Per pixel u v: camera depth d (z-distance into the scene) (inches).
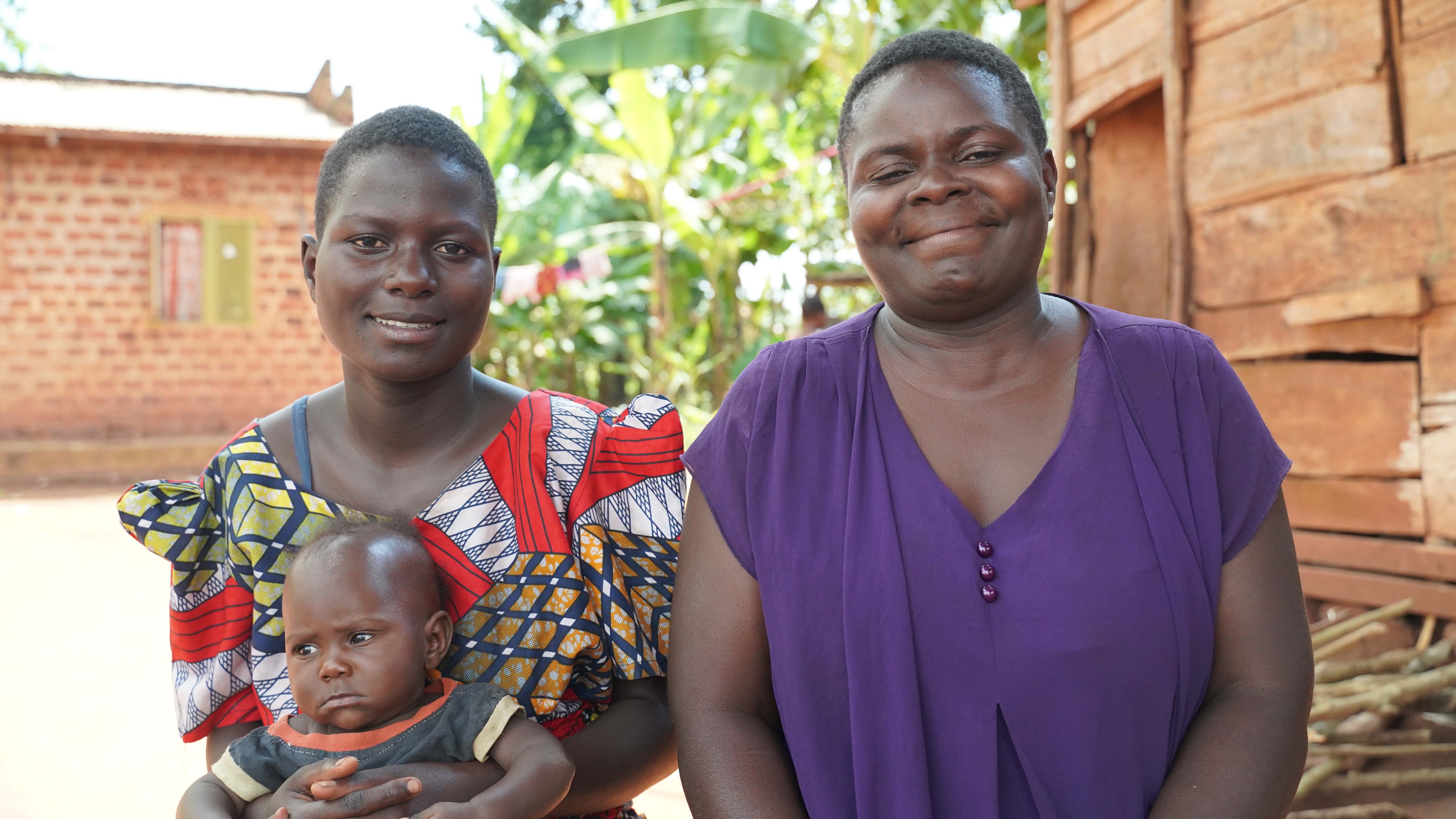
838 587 58.7
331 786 61.2
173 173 544.4
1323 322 167.9
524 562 69.9
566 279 496.1
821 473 61.1
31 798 144.8
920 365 62.8
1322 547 172.7
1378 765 124.6
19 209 525.3
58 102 560.4
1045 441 60.0
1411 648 154.0
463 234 67.6
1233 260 184.7
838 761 58.5
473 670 70.0
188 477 503.8
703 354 594.2
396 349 66.9
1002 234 59.1
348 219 66.3
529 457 71.2
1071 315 65.0
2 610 246.7
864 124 61.2
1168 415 59.2
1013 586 56.6
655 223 548.1
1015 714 56.1
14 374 528.4
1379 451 164.4
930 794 56.4
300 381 567.5
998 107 59.4
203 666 72.6
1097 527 56.7
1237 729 55.8
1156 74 198.2
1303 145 170.9
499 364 588.7
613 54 461.1
